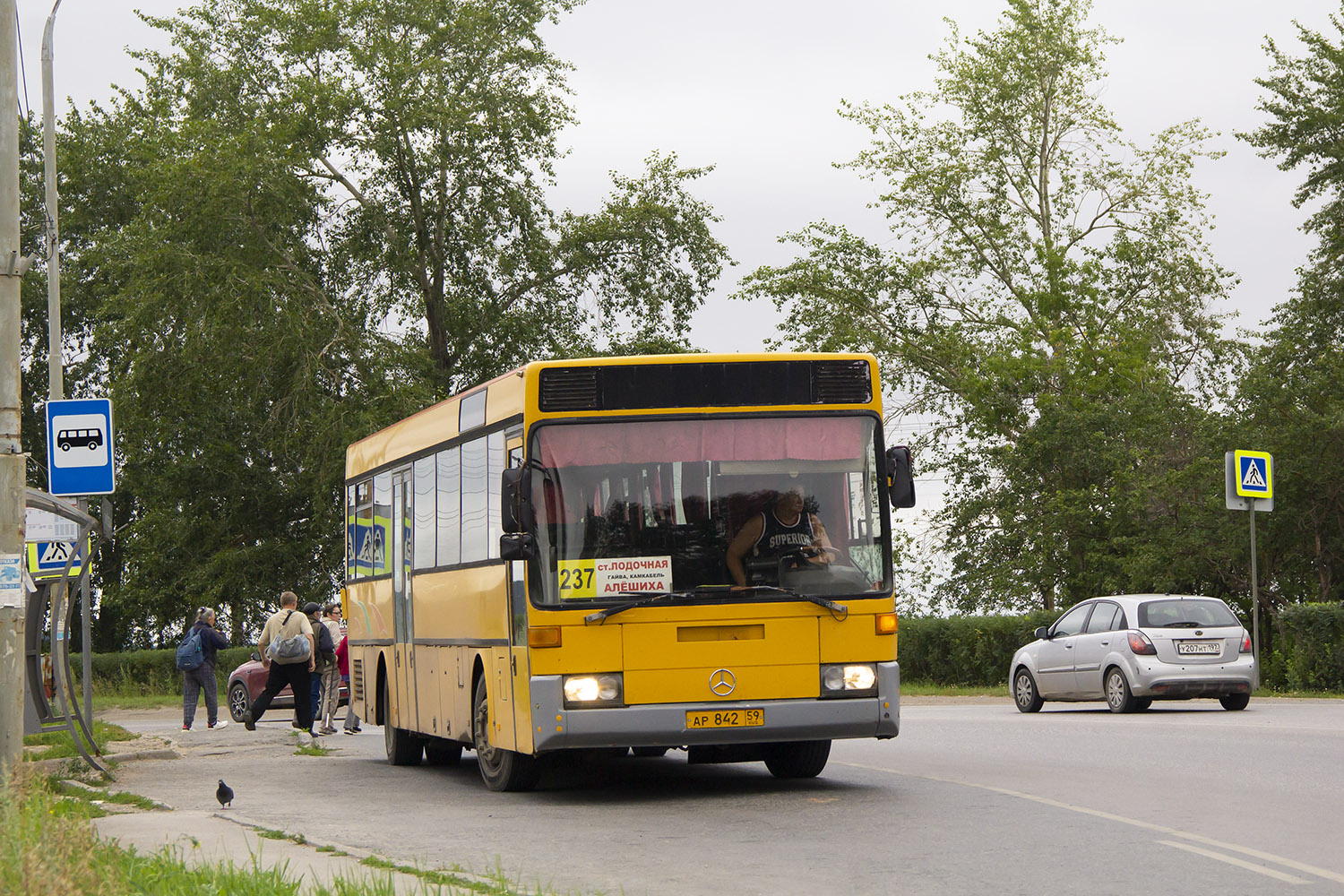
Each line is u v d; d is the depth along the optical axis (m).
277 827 12.21
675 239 51.66
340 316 47.81
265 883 8.40
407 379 48.41
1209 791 13.09
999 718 24.75
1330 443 33.09
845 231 48.50
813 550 13.16
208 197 45.94
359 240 49.38
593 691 12.77
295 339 46.25
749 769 16.75
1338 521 33.97
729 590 12.94
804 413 13.40
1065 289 43.78
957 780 14.46
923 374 47.38
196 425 52.72
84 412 16.88
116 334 48.91
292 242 48.62
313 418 46.47
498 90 49.31
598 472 13.10
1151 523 35.47
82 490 16.84
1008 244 47.19
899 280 47.97
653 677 12.80
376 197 49.81
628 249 51.84
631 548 12.98
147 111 62.53
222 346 46.09
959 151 48.03
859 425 13.46
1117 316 45.31
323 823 12.63
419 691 17.62
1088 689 25.53
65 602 16.91
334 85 47.66
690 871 9.59
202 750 21.88
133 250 48.97
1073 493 38.75
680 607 12.88
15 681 14.42
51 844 8.82
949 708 29.69
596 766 17.36
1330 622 28.41
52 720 19.22
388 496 19.47
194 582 51.50
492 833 11.70
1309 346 43.44
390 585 19.23
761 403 13.35
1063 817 11.57
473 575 15.03
